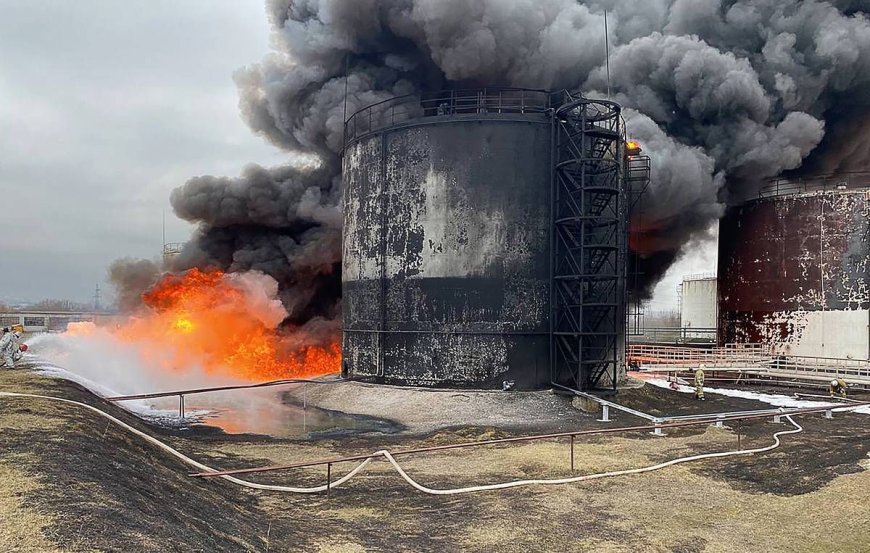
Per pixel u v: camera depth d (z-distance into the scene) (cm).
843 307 3834
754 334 4222
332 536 1082
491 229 2739
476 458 1712
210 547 836
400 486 1440
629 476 1524
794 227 4031
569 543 1087
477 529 1146
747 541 1104
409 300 2814
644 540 1103
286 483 1458
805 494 1363
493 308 2717
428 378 2752
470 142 2767
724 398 2945
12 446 1045
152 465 1241
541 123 2812
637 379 3256
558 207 2797
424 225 2797
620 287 3042
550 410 2478
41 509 784
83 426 1275
